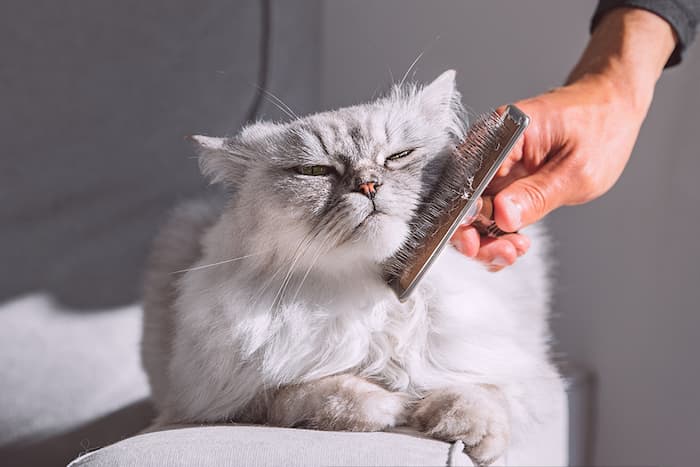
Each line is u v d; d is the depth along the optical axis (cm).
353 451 91
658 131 175
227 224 129
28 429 187
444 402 102
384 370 117
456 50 212
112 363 197
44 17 196
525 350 129
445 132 130
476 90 209
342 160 118
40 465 184
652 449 180
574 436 181
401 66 225
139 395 194
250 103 220
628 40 145
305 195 117
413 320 117
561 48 192
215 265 127
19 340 190
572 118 127
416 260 105
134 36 207
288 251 120
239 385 118
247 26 220
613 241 189
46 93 197
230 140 133
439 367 118
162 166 213
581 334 198
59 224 200
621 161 134
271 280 120
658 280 177
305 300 118
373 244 111
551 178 124
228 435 99
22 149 195
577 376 189
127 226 208
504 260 120
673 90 171
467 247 114
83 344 196
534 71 197
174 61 212
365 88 235
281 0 227
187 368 124
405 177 116
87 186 204
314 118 128
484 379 117
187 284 131
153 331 154
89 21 201
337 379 112
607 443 193
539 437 140
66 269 200
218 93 217
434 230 103
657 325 178
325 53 247
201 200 191
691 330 168
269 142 127
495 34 204
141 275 196
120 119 207
